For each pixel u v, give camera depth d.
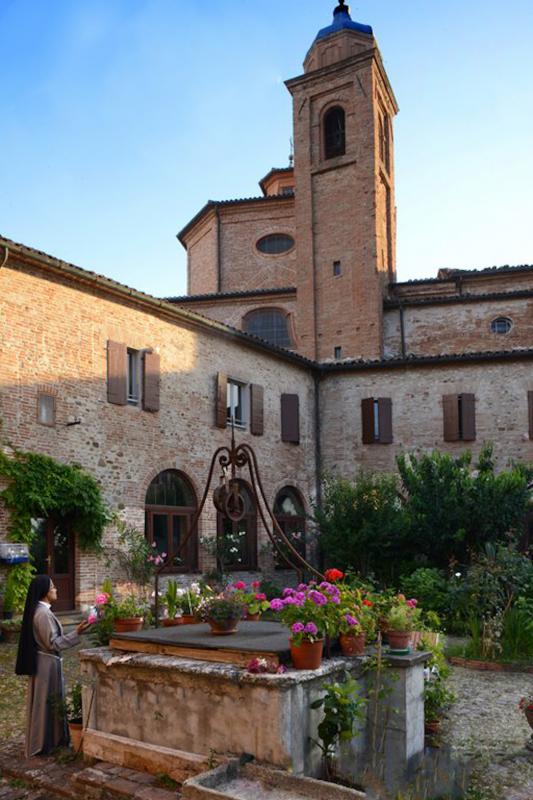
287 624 6.04
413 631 6.78
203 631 7.05
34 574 15.06
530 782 6.33
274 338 30.88
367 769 5.88
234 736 5.68
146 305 18.47
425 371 24.22
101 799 5.84
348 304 29.41
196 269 35.38
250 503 21.70
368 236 29.47
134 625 7.56
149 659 6.22
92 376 16.88
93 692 6.65
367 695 6.33
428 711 7.41
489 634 12.05
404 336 28.69
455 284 29.59
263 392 22.70
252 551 21.72
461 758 6.55
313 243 30.58
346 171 30.59
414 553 19.27
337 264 30.12
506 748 7.31
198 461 19.88
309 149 31.44
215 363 20.91
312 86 31.86
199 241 35.19
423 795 5.71
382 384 24.59
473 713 8.71
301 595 6.18
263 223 32.94
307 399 24.73
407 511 19.27
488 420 23.41
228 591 7.48
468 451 19.55
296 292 30.44
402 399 24.28
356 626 6.30
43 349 15.75
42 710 6.86
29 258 15.24
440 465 19.00
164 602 8.41
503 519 18.11
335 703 5.62
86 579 16.06
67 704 7.25
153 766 6.07
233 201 32.94
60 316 16.22
